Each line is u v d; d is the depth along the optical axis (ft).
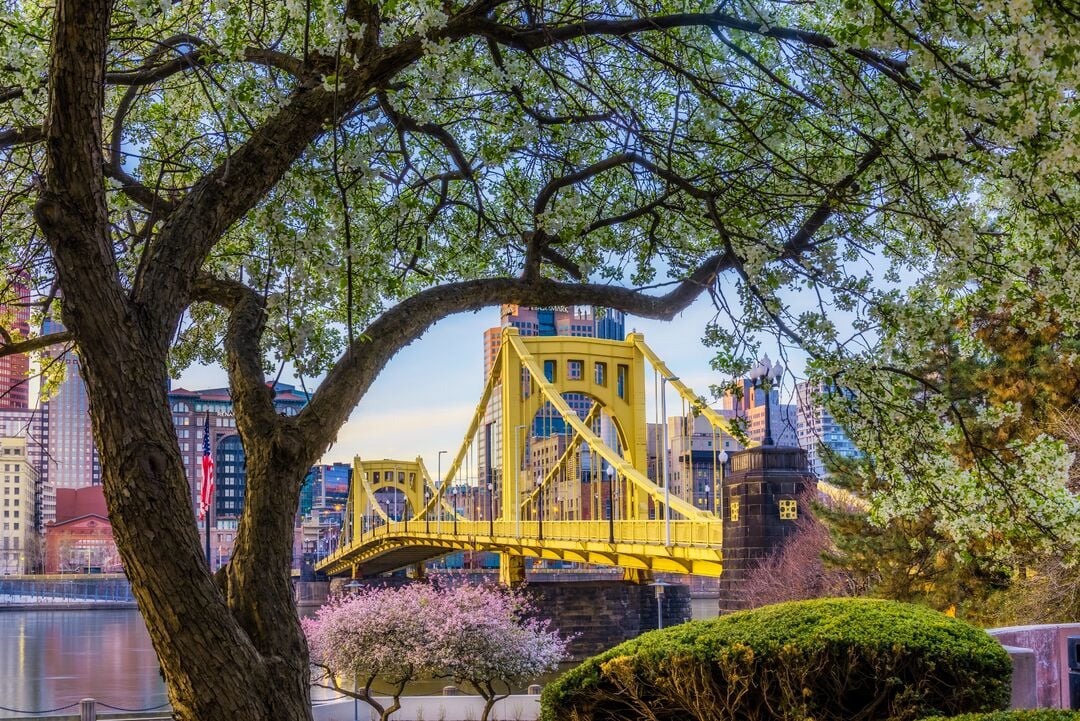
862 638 26.45
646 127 22.18
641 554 111.55
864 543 67.56
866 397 19.60
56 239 14.08
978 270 17.99
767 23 18.56
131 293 15.08
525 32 19.35
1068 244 16.61
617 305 20.99
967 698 25.85
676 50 23.52
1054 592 54.49
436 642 58.85
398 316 17.92
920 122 16.81
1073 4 12.60
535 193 26.21
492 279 19.71
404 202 24.63
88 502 547.90
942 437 20.17
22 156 23.70
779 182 22.36
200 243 15.60
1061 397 50.03
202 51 18.06
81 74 14.01
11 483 446.60
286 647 15.21
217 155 22.56
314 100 16.74
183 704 14.20
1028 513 20.33
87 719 61.31
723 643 28.04
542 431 238.68
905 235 22.18
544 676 117.70
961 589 62.39
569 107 23.72
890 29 14.35
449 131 25.02
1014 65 14.46
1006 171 15.98
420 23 16.44
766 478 86.69
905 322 18.97
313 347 21.03
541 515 167.02
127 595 462.19
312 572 381.81
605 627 186.50
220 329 26.11
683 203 23.82
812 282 19.61
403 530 213.46
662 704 29.37
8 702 136.36
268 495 15.81
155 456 14.14
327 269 18.86
